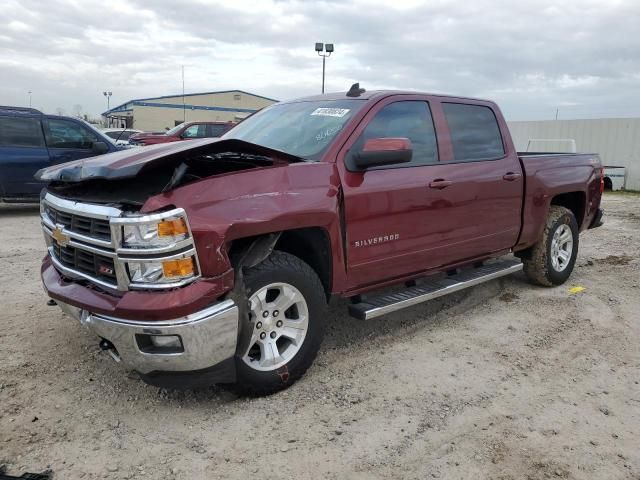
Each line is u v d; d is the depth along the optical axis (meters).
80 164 3.24
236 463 2.80
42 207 3.93
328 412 3.29
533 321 4.90
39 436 2.97
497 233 4.96
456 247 4.55
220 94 62.72
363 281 3.91
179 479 2.67
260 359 3.40
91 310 3.00
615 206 13.48
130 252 2.84
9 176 9.73
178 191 2.92
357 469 2.77
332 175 3.60
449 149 4.52
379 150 3.62
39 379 3.58
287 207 3.27
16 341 4.16
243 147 3.21
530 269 5.77
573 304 5.37
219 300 3.04
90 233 3.13
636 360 4.13
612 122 17.70
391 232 3.97
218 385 3.58
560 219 5.71
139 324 2.85
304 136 3.98
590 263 7.11
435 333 4.58
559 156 5.76
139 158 3.04
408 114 4.28
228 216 3.01
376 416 3.26
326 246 3.63
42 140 9.98
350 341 4.37
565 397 3.54
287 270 3.37
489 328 4.71
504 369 3.93
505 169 4.97
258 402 3.39
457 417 3.27
